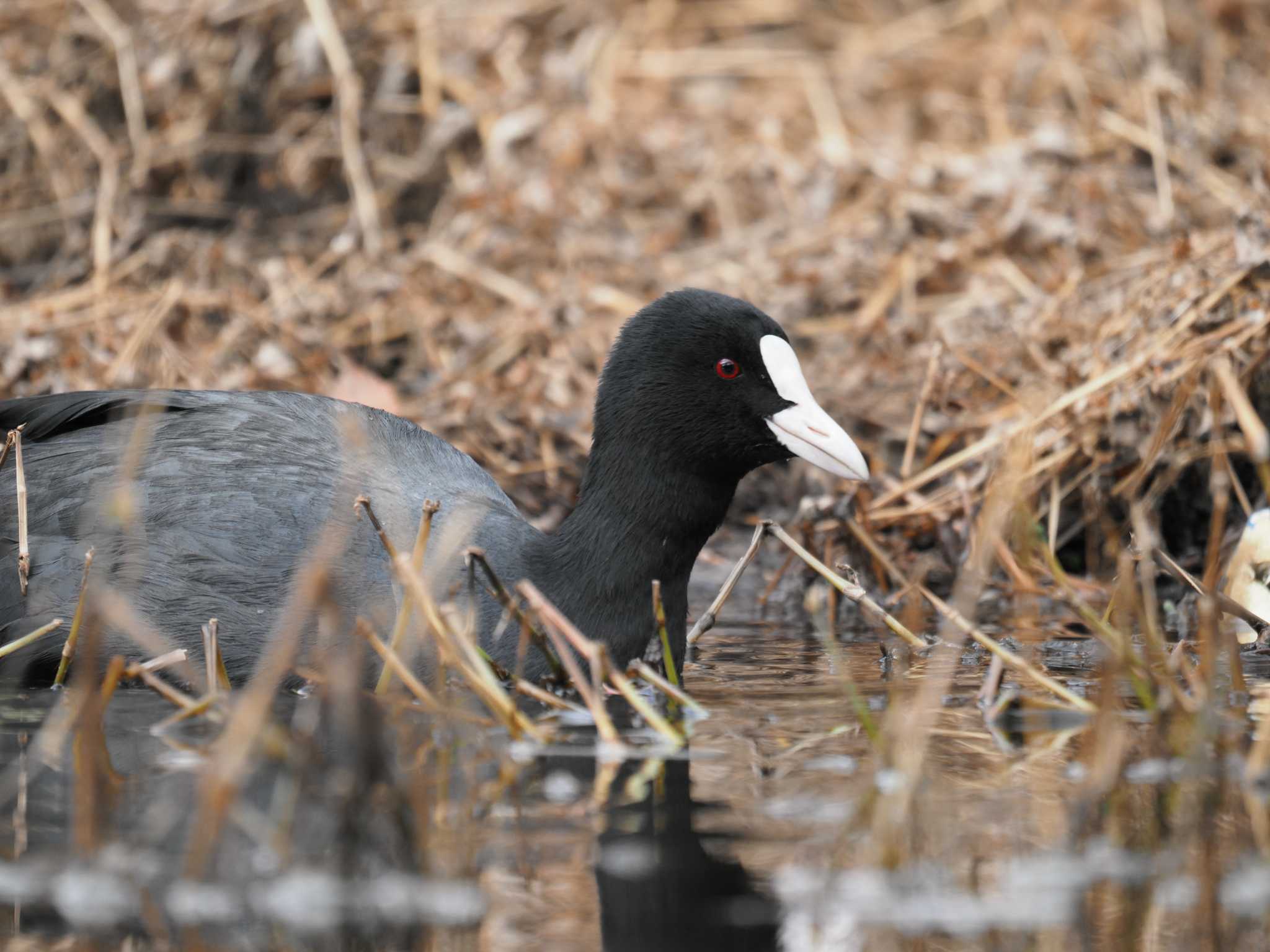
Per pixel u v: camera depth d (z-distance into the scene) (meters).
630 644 8.85
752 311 8.97
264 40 18.72
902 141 18.80
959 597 10.80
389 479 9.08
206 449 8.96
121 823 5.86
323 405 9.54
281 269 16.33
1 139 18.22
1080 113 18.62
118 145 18.20
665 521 8.91
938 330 13.45
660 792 6.30
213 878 5.34
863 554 11.92
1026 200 16.05
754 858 5.51
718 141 19.17
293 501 8.72
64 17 18.84
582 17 20.88
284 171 18.27
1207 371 11.51
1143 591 9.12
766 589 11.73
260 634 8.34
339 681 7.30
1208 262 12.55
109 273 16.36
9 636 8.49
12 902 5.15
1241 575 9.94
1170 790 6.22
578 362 14.67
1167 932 4.90
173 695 7.46
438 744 7.04
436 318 15.45
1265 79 19.27
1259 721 7.23
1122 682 8.20
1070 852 5.54
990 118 19.30
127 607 8.36
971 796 6.18
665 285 16.25
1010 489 9.72
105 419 9.40
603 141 18.62
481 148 18.58
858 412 13.37
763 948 4.78
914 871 5.39
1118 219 16.00
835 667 8.98
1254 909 5.07
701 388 8.84
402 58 18.91
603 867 5.44
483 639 8.50
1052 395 12.41
